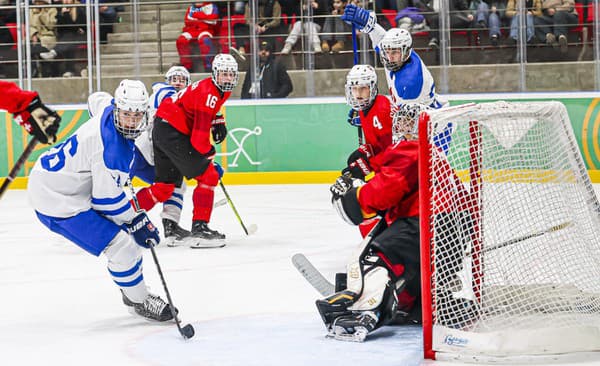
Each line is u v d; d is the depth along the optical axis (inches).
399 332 360.5
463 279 339.3
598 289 336.8
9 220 808.9
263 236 673.0
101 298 455.2
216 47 1079.6
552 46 1031.6
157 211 869.2
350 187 368.5
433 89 550.3
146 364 320.8
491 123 344.2
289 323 381.7
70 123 1079.6
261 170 1064.8
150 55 1095.0
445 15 1040.8
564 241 340.8
